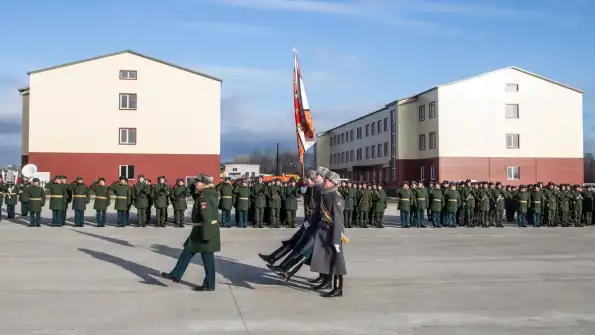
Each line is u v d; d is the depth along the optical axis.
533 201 22.73
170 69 43.44
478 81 47.03
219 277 9.95
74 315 7.16
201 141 43.72
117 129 42.88
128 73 43.06
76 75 42.50
